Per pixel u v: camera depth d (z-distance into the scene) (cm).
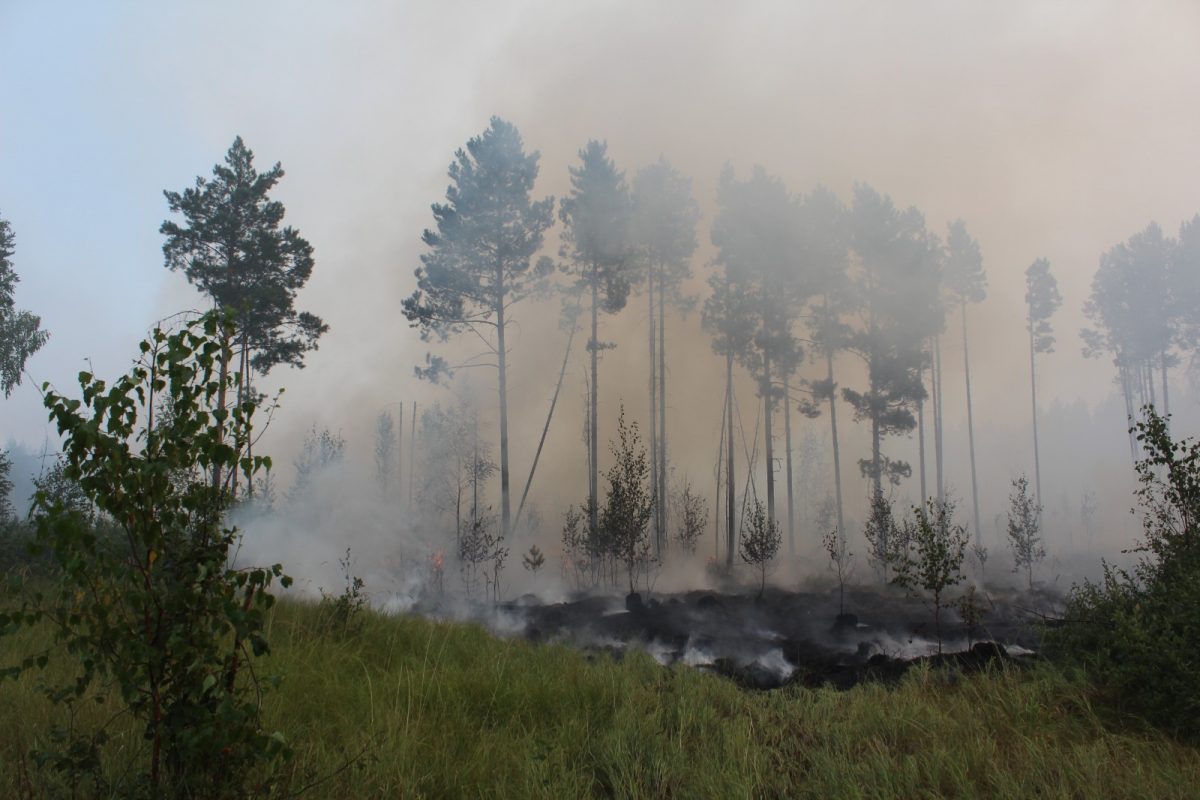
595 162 3641
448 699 687
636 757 595
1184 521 928
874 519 2762
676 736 639
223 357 420
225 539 406
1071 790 521
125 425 392
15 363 2473
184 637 381
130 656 368
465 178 3372
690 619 1719
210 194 2967
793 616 1823
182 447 399
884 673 1000
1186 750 606
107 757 454
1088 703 707
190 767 387
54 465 1163
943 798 512
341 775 493
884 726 676
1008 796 500
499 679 751
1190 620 711
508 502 3147
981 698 759
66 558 363
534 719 687
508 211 3359
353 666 785
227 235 2897
